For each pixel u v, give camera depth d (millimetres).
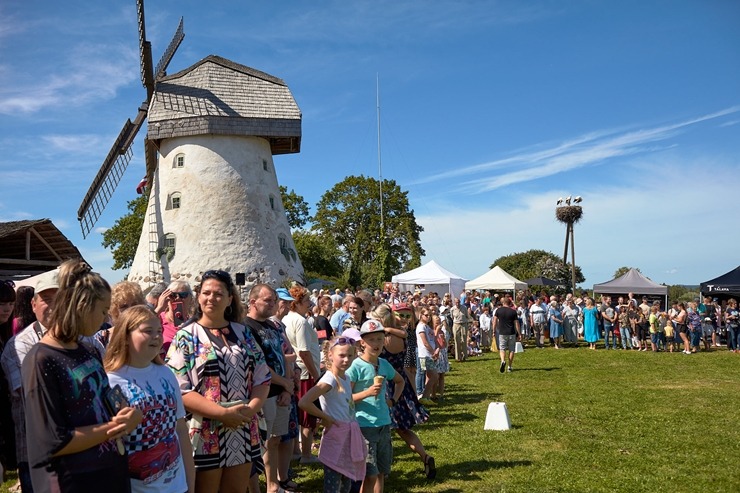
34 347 3225
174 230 24422
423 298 21203
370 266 44594
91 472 3197
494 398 12172
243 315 4820
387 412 5930
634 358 19156
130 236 53781
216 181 24797
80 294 3277
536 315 23328
